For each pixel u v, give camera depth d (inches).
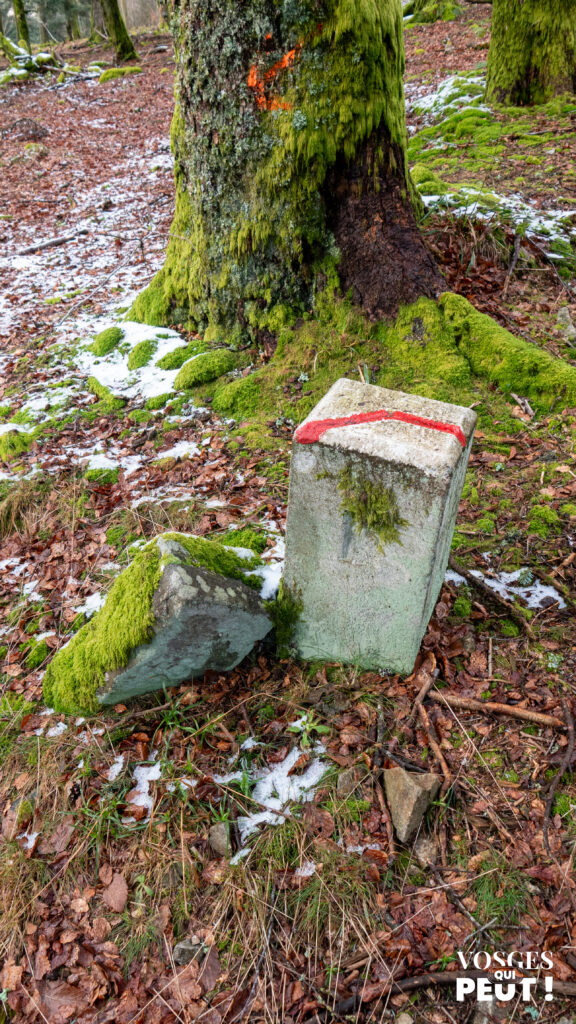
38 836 97.3
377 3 148.3
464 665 107.5
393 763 94.3
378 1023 75.4
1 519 156.4
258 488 147.9
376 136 159.2
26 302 269.9
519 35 333.1
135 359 199.2
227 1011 78.0
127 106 641.6
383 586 96.7
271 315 180.9
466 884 83.6
